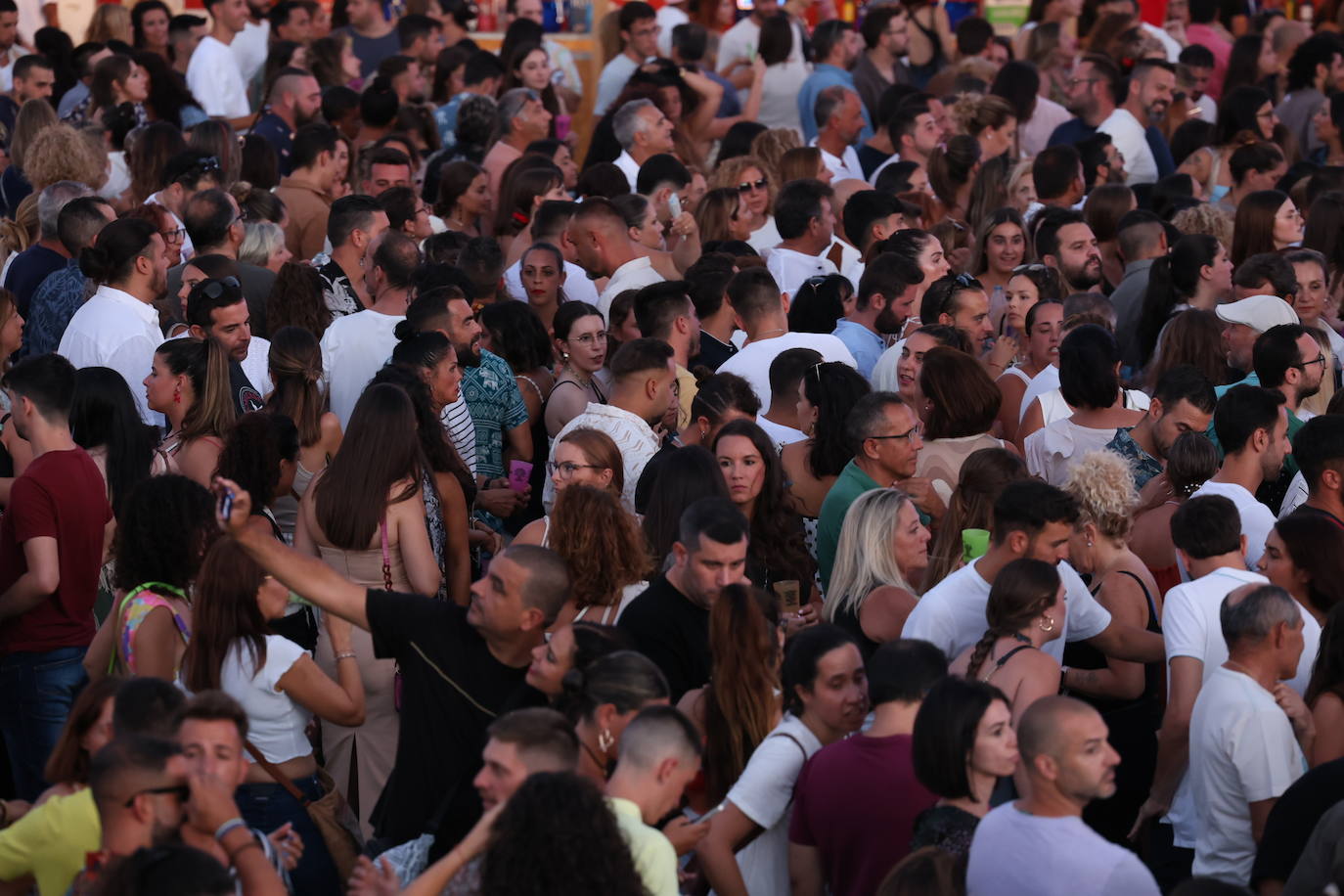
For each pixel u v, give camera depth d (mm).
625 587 15828
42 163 27078
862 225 28281
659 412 20062
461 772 14008
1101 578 16766
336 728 17062
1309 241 28203
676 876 11719
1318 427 17453
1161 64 37531
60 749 12656
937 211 32062
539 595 13672
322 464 19547
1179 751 15523
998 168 31125
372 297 24922
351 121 35531
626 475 19453
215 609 14812
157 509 15594
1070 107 38406
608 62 43156
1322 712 14375
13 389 17500
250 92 43781
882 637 16094
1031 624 14227
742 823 13219
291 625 17609
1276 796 13977
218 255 21797
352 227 24469
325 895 14984
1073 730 11398
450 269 22750
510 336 23078
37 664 17406
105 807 11086
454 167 30391
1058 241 26641
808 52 44719
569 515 15648
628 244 26484
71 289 23328
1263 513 17781
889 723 13016
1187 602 15539
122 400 18594
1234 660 14398
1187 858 16906
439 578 17719
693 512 14664
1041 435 20328
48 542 17094
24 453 19750
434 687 14125
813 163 31438
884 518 16328
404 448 17172
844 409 19172
